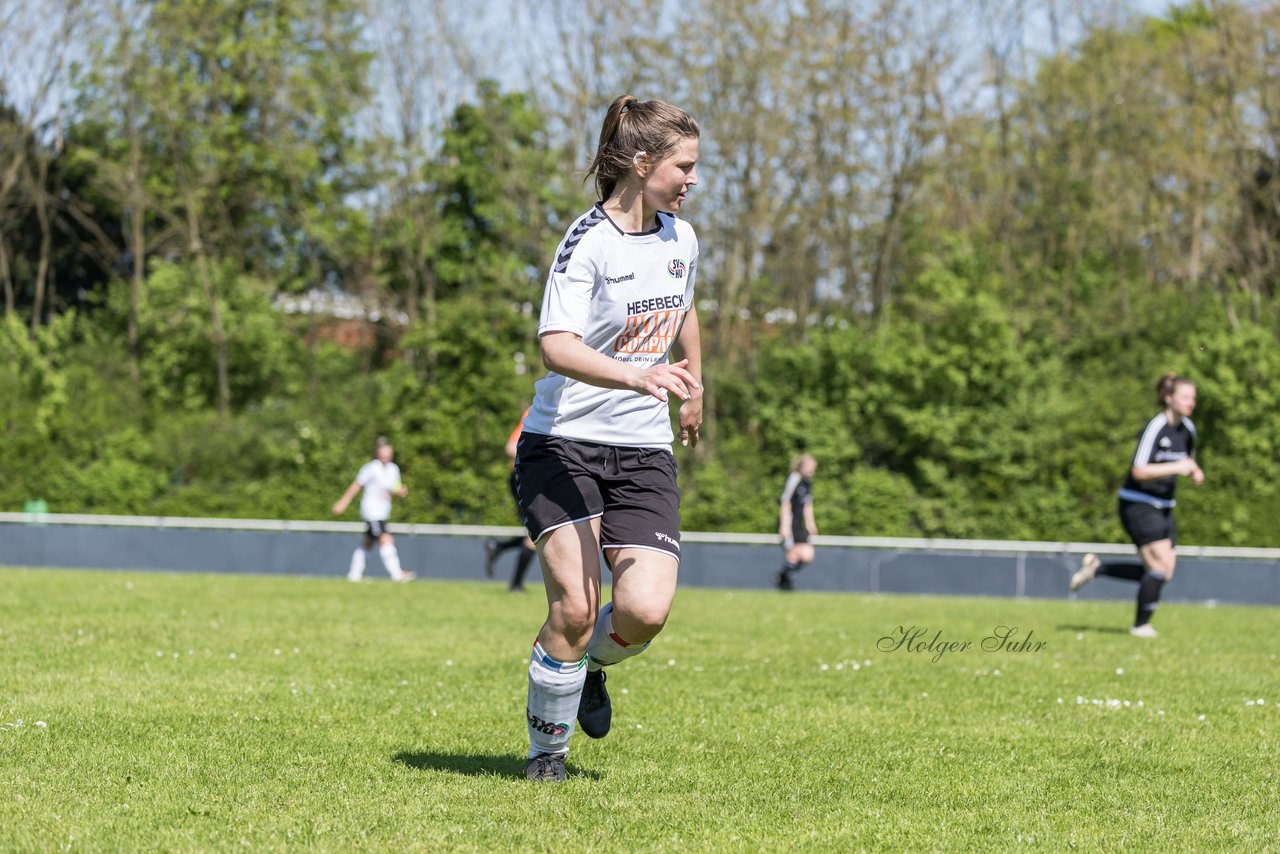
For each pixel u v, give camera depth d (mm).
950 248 57062
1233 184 55781
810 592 40844
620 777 9664
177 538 43500
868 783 9680
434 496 49156
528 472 8812
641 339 8680
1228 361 48344
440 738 11125
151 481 50062
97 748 10211
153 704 12430
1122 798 9312
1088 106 59625
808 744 11273
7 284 67688
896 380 49906
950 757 10773
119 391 56938
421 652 17766
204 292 64188
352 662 16375
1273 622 28359
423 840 7664
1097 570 23922
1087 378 54156
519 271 57344
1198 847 7898
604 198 8742
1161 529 23281
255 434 52531
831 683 15344
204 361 65250
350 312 71000
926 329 52531
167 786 8961
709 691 14477
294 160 64812
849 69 55469
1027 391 48812
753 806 8820
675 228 8781
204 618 22047
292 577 40469
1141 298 56812
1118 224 58531
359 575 38219
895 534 47000
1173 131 58188
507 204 58000
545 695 9125
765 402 52562
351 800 8648
